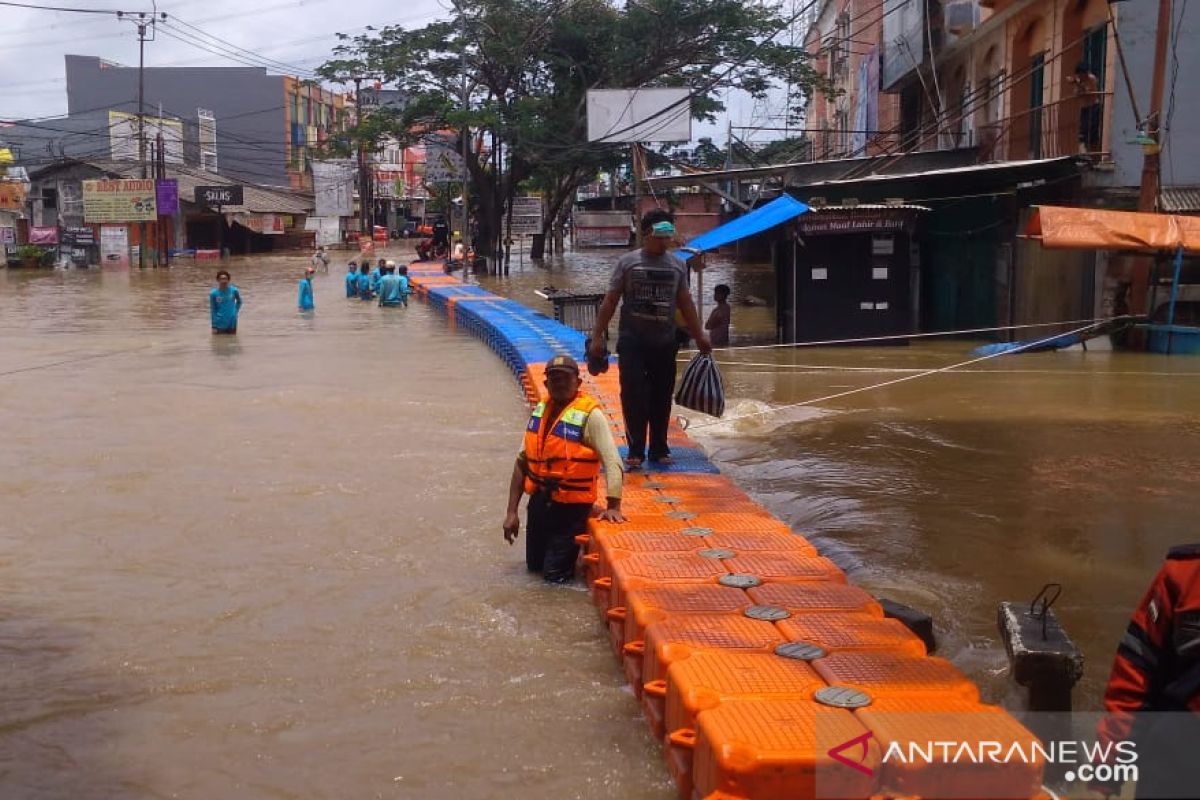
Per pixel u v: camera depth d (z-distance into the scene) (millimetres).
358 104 55469
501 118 38656
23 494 8258
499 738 4273
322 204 70500
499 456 9523
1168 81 17000
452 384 14133
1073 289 17328
